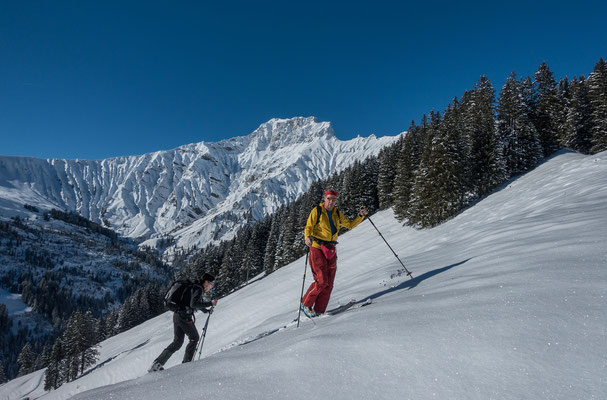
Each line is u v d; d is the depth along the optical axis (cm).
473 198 3644
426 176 3512
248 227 9419
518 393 169
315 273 524
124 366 2519
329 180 8438
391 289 546
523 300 254
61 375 4906
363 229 5059
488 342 213
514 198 2650
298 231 6091
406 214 4159
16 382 6469
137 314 8131
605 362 172
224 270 7244
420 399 185
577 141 4341
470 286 335
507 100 4297
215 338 2342
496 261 432
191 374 283
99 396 281
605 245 347
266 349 318
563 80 5084
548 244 429
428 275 538
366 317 326
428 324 256
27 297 17825
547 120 4516
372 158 6962
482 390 178
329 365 237
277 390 224
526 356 192
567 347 190
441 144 3353
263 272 7475
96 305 18938
